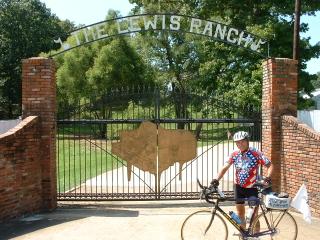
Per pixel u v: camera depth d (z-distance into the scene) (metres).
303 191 7.25
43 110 10.23
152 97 11.12
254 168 7.24
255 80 23.92
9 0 45.53
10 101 46.34
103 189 13.40
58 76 36.69
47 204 10.20
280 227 7.16
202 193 7.20
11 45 44.75
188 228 7.22
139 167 11.10
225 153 22.91
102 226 8.77
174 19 11.19
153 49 41.72
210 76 27.73
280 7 25.72
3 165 9.01
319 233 8.18
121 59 35.53
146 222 9.09
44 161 10.23
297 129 9.98
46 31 46.47
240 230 7.10
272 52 24.33
